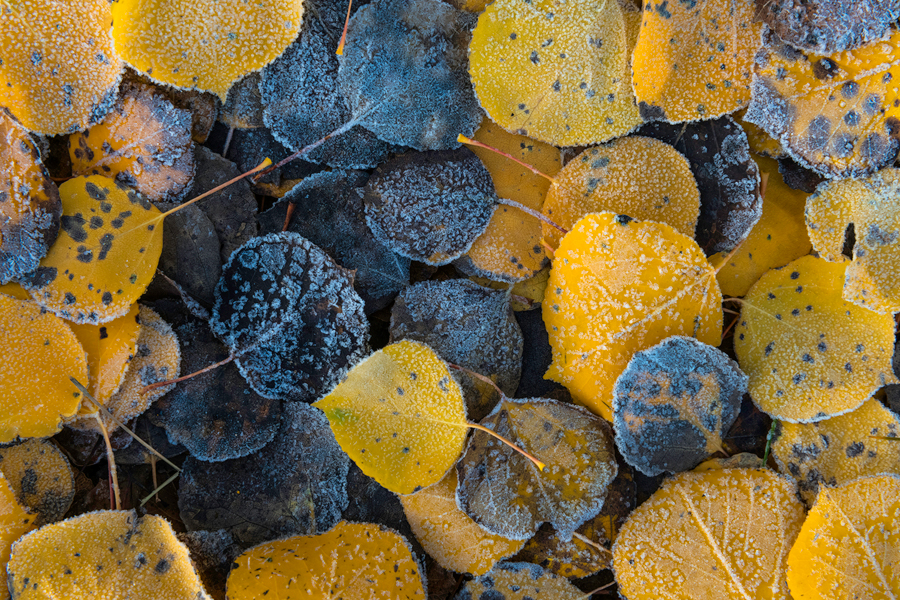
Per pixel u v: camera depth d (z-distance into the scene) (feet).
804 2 1.96
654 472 1.99
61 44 1.96
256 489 2.01
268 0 1.97
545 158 2.03
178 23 1.96
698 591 1.97
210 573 1.99
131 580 1.95
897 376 2.01
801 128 1.99
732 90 1.99
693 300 1.98
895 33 1.96
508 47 1.98
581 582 2.03
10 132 1.96
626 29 1.98
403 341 1.98
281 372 2.01
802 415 2.00
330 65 2.01
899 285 1.98
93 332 1.98
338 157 2.02
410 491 1.98
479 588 2.01
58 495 1.99
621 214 2.01
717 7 1.96
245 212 2.02
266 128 2.03
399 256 2.03
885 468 1.99
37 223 1.96
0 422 1.96
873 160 1.99
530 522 1.99
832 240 2.00
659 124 2.01
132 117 1.99
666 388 1.98
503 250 2.03
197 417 2.01
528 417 2.00
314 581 1.96
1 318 1.96
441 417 1.98
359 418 1.98
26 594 1.94
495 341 2.02
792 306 2.01
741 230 2.01
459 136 1.99
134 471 2.03
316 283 2.00
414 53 2.00
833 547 1.96
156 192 2.01
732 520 1.98
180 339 2.01
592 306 1.99
